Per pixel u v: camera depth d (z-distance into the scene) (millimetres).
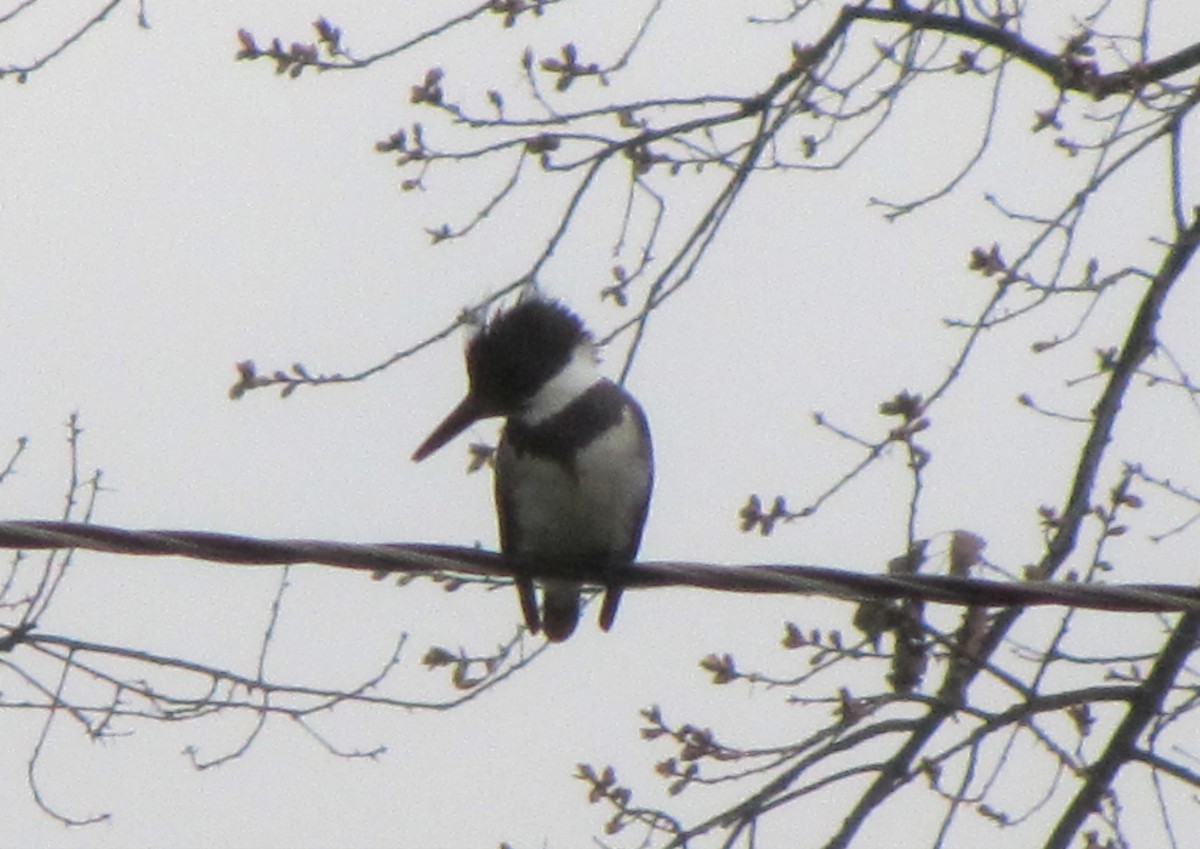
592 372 10852
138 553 8531
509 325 10695
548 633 11008
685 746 10836
